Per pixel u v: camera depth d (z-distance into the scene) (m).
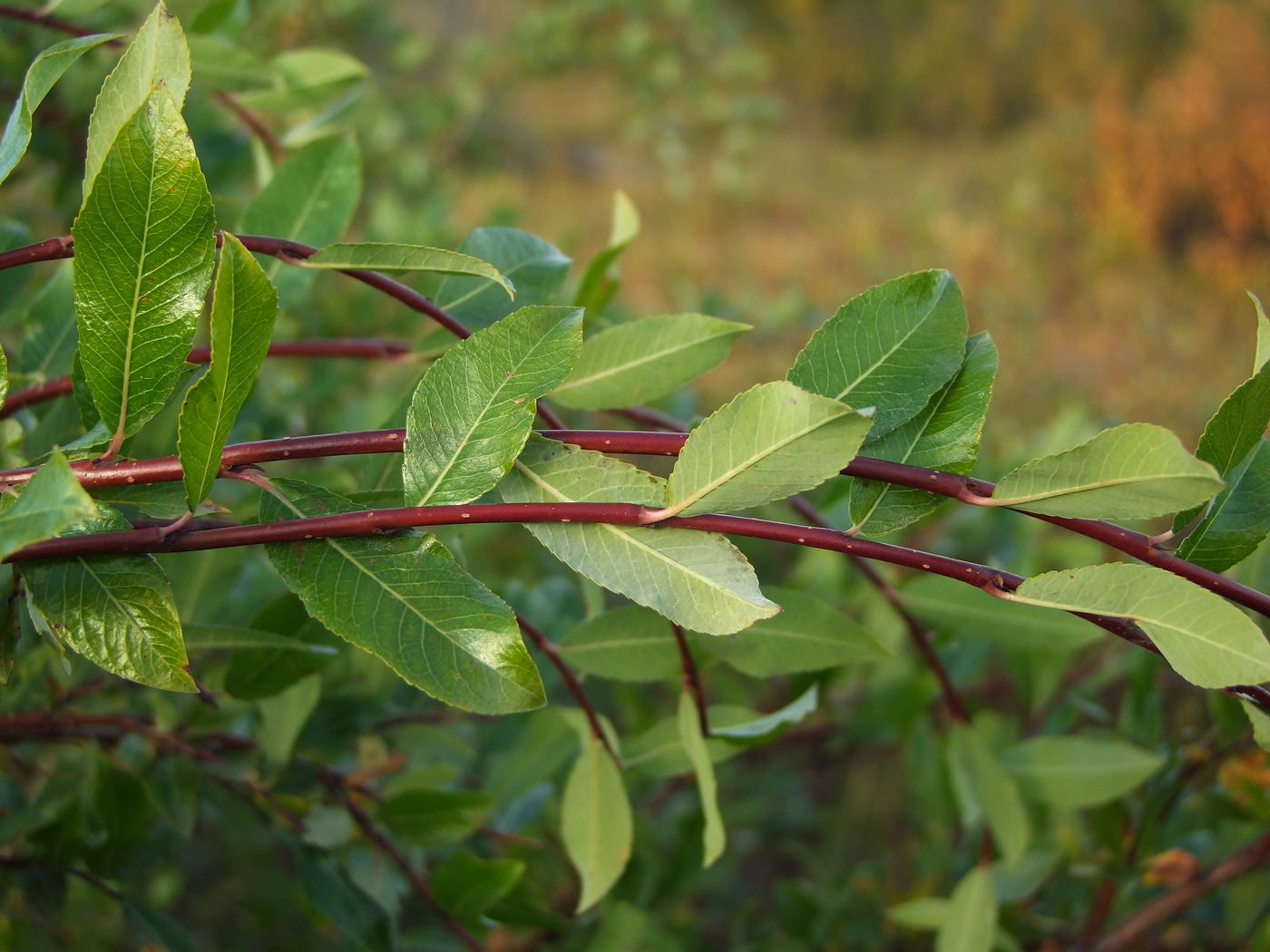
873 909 0.66
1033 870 0.56
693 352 0.32
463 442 0.26
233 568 0.42
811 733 0.77
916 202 3.02
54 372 0.38
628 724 0.66
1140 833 0.49
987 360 0.27
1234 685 0.24
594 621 0.35
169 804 0.41
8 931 0.56
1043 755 0.48
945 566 0.25
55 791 0.43
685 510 0.25
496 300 0.35
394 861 0.46
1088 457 0.24
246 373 0.24
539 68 1.67
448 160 1.64
